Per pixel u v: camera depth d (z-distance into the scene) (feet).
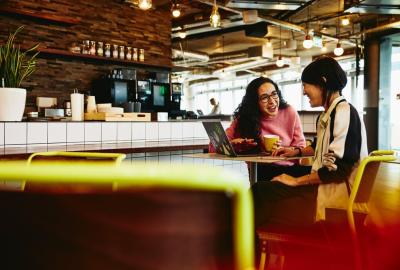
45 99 20.33
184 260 1.74
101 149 10.41
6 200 1.76
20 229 1.77
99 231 1.73
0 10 18.28
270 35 37.58
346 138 5.93
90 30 22.48
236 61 47.29
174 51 37.32
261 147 9.02
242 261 1.77
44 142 12.03
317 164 6.51
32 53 19.83
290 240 5.65
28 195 1.74
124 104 17.30
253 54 37.68
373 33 31.91
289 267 5.95
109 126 13.80
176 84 28.30
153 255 1.72
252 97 9.07
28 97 20.02
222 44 41.04
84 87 22.22
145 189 1.68
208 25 31.30
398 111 43.14
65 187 1.72
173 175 1.66
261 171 9.64
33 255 1.78
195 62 47.44
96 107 15.01
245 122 9.17
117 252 1.73
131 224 1.71
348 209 5.16
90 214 1.72
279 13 28.60
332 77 6.47
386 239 6.74
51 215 1.74
